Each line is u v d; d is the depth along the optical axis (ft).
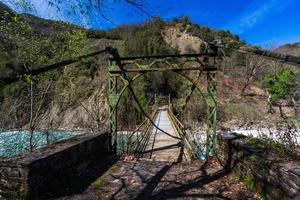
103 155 22.59
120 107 57.11
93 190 14.64
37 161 12.57
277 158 12.28
